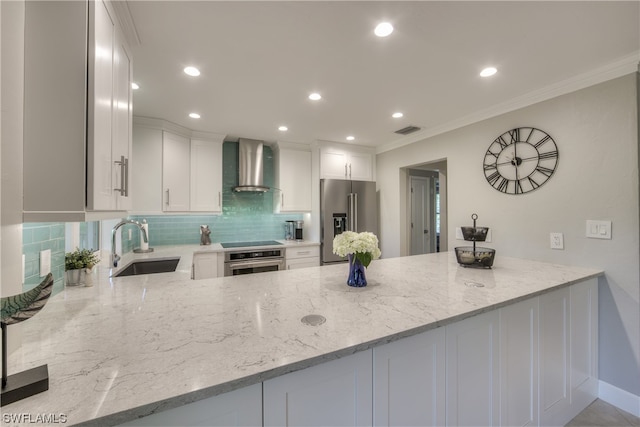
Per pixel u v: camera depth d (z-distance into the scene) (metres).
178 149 3.06
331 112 2.63
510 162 2.39
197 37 1.51
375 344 0.89
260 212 3.98
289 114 2.70
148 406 0.59
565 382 1.63
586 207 1.94
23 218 0.86
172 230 3.47
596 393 1.85
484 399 1.24
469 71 1.88
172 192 2.98
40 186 0.87
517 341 1.37
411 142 3.50
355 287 1.46
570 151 2.02
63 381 0.66
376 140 3.70
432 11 1.33
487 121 2.59
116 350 0.81
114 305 1.19
